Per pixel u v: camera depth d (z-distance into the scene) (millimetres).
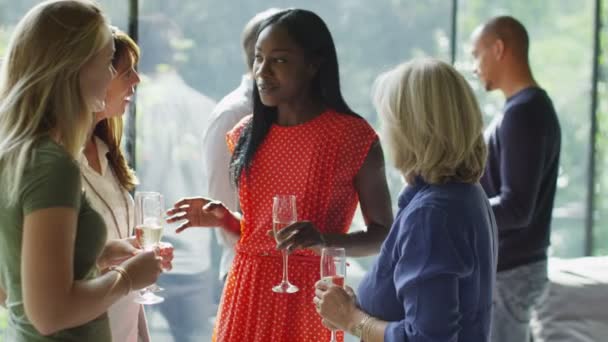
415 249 1972
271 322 2725
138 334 2887
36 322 1782
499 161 3627
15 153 1822
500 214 3545
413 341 1952
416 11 4641
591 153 5250
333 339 2352
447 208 1975
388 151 2113
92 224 1941
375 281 2135
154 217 2527
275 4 4355
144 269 2035
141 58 4086
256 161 2756
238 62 4277
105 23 1968
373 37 4602
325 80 2725
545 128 3578
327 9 4512
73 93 1895
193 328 4258
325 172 2705
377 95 2148
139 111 4090
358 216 4449
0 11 3562
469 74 4730
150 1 4070
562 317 4188
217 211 2859
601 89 5207
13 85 1891
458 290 2002
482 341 2070
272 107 2770
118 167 2803
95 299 1865
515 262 3695
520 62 3777
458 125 2020
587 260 4738
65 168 1811
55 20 1882
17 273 1861
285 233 2516
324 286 2246
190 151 4199
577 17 5102
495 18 3854
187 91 4188
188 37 4168
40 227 1767
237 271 2797
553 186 3750
